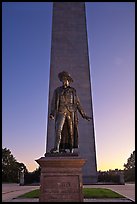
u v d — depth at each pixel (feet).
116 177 144.66
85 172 130.21
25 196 70.49
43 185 36.52
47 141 127.95
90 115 134.72
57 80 137.90
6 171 230.89
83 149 131.95
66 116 41.01
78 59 142.20
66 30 146.51
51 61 141.28
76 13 149.59
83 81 138.92
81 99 136.26
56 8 149.79
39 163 37.24
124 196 70.33
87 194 72.64
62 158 37.32
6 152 237.86
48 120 130.31
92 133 134.00
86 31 147.13
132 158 247.91
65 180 36.68
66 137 41.42
